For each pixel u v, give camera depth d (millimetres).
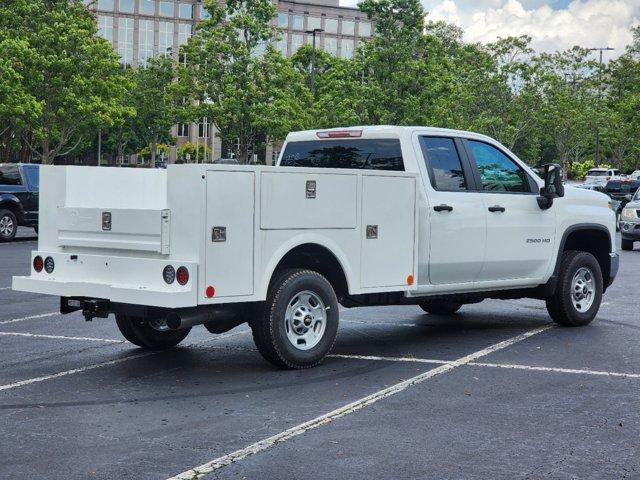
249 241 7527
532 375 7957
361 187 8344
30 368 8211
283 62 48906
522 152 81062
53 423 6309
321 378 7809
